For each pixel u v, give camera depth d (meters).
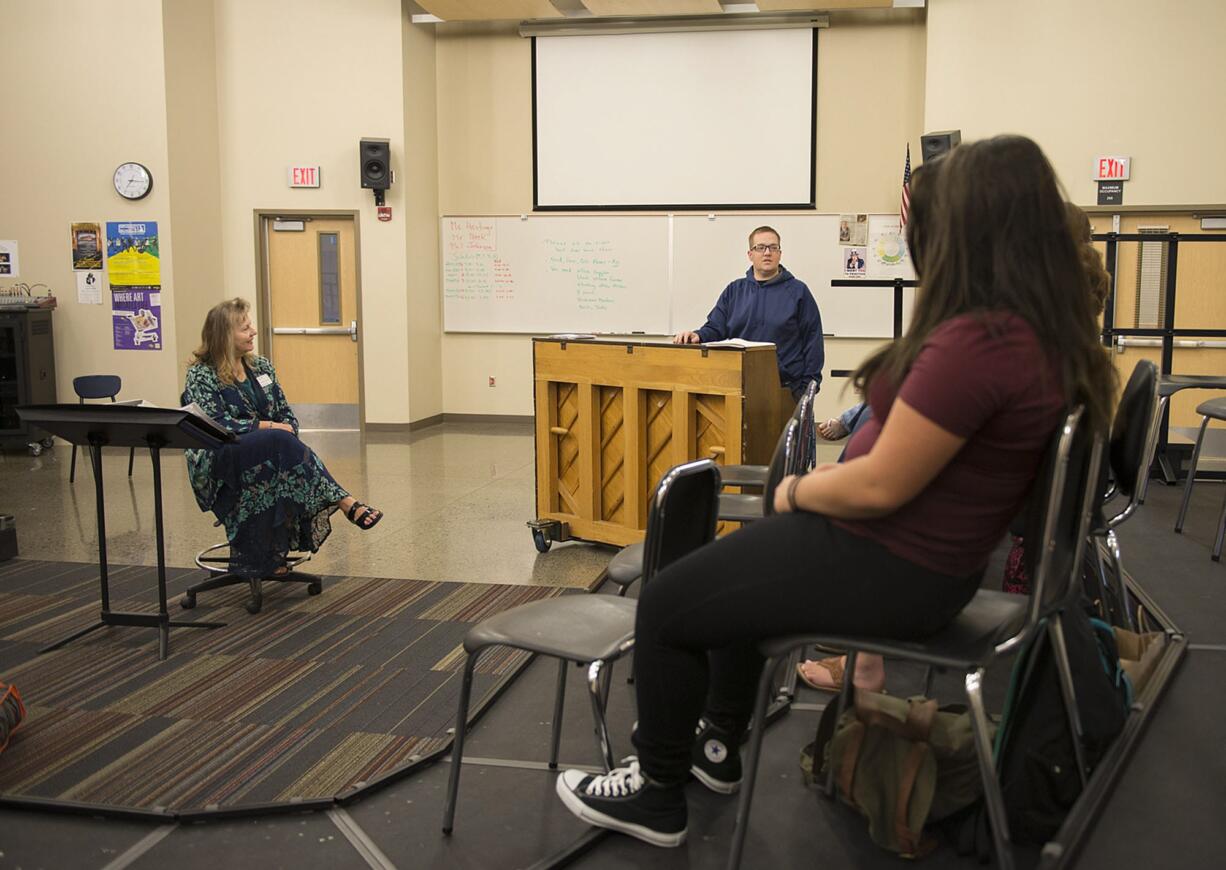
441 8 8.50
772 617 1.75
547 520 4.90
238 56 8.86
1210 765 2.30
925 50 8.49
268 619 3.79
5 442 7.86
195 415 3.28
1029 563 1.77
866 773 2.10
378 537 5.19
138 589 4.17
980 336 1.59
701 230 8.98
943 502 1.66
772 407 4.32
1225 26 7.61
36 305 8.08
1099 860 1.89
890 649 1.73
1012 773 2.06
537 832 2.20
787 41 8.72
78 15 8.17
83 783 2.45
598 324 9.26
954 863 2.04
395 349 8.98
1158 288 7.92
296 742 2.69
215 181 8.91
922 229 1.73
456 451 8.09
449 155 9.38
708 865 2.04
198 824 2.27
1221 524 4.36
